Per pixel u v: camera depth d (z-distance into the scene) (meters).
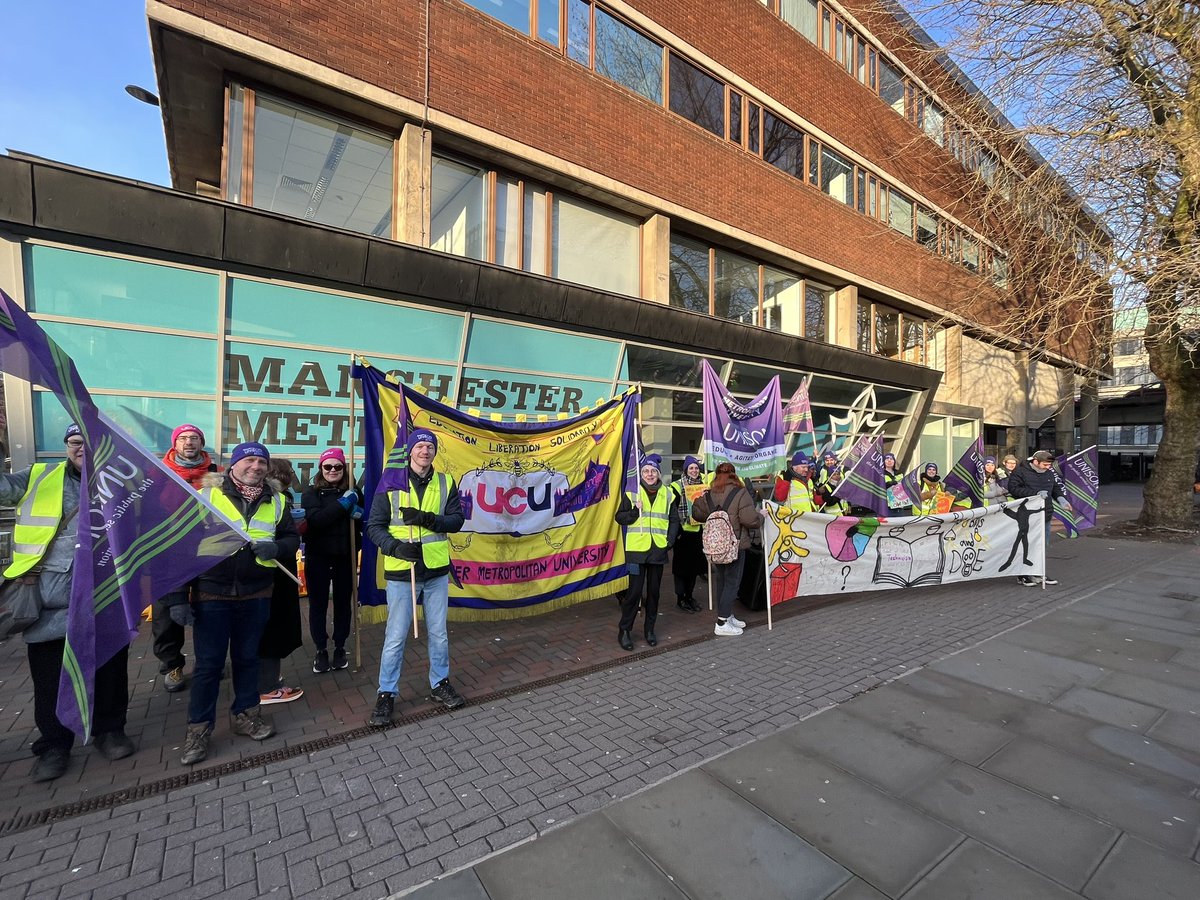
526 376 9.06
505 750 3.41
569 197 10.02
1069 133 10.37
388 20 7.51
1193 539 11.38
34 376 3.04
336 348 7.32
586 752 3.38
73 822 2.77
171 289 6.31
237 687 3.53
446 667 4.06
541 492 5.64
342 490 4.78
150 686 4.37
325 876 2.41
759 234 12.43
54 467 3.21
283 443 7.13
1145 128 10.12
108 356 6.07
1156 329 11.46
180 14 6.08
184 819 2.80
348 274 7.08
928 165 17.11
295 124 7.40
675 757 3.32
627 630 5.19
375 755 3.38
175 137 8.51
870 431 16.16
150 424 6.32
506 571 5.41
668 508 5.31
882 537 6.70
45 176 5.38
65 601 3.11
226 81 6.86
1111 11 9.86
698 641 5.42
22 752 3.43
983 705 3.98
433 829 2.70
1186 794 2.94
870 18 15.48
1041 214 11.99
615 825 2.71
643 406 10.86
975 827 2.68
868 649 5.13
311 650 5.18
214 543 3.25
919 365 16.30
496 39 8.52
